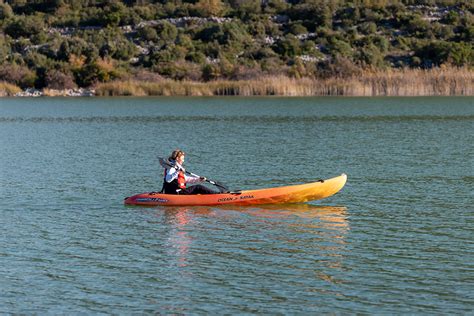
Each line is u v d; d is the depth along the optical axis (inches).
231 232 1472.7
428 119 3718.0
